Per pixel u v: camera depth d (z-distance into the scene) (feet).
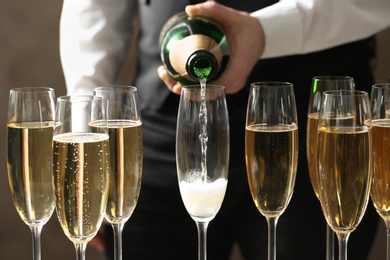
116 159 4.62
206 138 4.54
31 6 11.73
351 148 4.29
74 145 4.31
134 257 7.15
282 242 6.77
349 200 4.33
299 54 6.88
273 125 4.66
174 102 7.12
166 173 7.09
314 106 5.19
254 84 4.82
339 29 6.36
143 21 7.32
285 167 4.65
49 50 11.81
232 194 6.97
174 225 7.09
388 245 4.64
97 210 4.41
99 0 7.27
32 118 4.66
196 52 4.80
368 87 7.29
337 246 6.40
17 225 11.94
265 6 6.90
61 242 11.69
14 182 4.66
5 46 11.85
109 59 7.38
